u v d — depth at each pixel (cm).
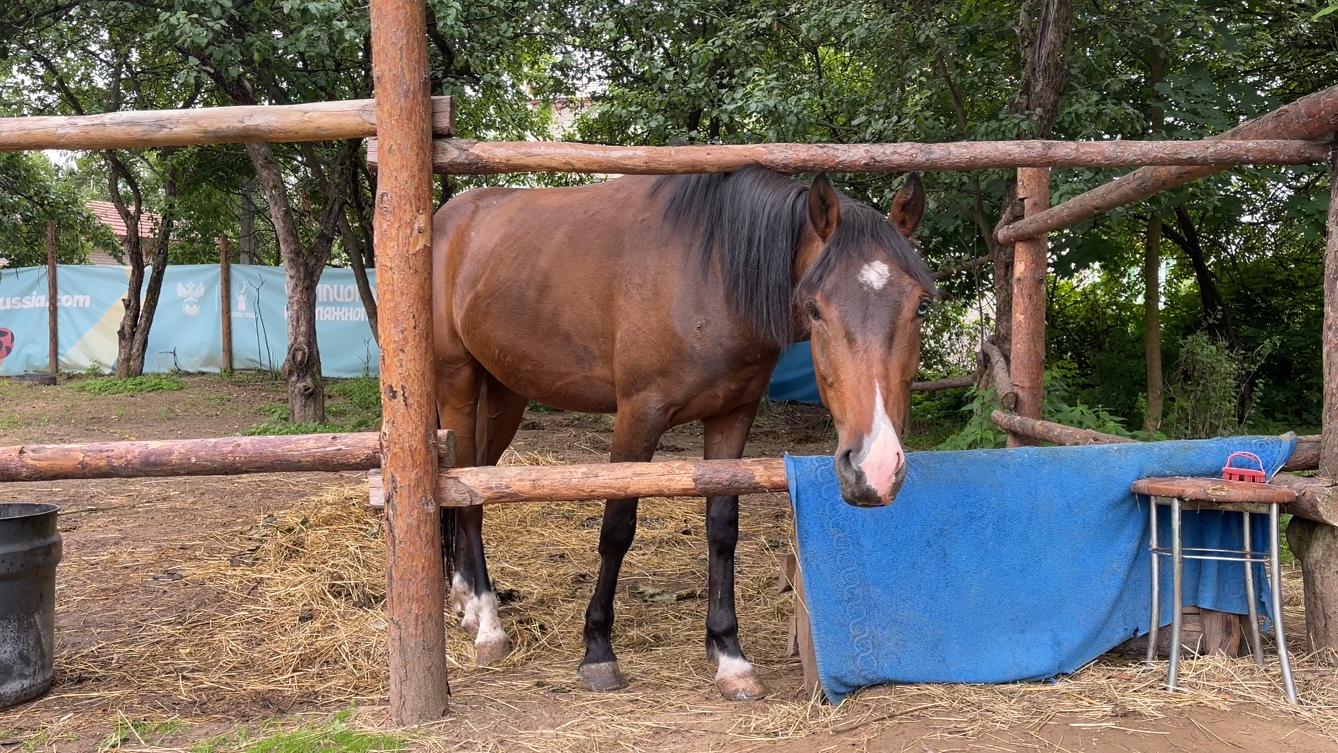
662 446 771
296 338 866
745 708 255
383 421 238
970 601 259
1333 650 265
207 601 367
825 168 258
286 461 242
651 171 252
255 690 279
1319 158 263
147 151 1309
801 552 251
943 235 744
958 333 912
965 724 231
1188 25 580
